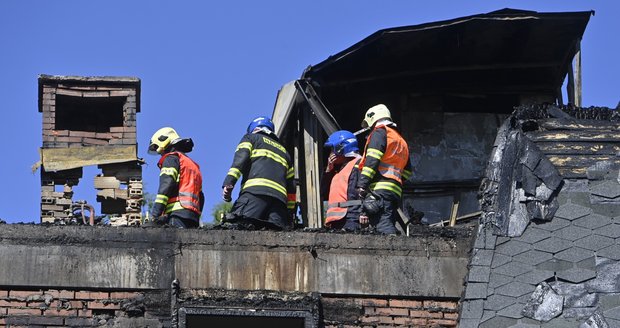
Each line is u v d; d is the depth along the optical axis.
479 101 24.19
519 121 16.84
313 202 20.69
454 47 22.80
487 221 15.71
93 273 15.17
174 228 15.45
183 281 15.27
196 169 17.47
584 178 16.05
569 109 17.23
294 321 15.44
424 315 15.52
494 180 16.19
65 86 20.12
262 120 17.59
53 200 19.45
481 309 15.03
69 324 15.00
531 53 23.31
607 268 15.19
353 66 22.56
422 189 23.64
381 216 17.16
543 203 15.77
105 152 19.75
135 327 15.06
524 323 14.84
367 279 15.55
